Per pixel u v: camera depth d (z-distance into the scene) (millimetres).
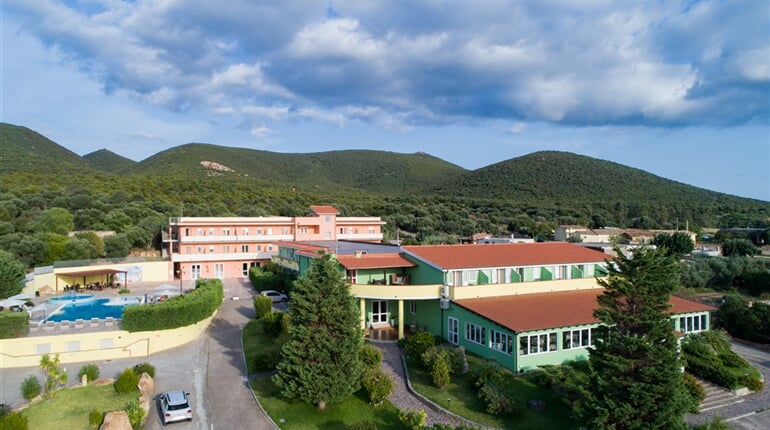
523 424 27844
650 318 25812
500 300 40375
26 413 27531
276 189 147750
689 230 130375
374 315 45875
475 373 32781
